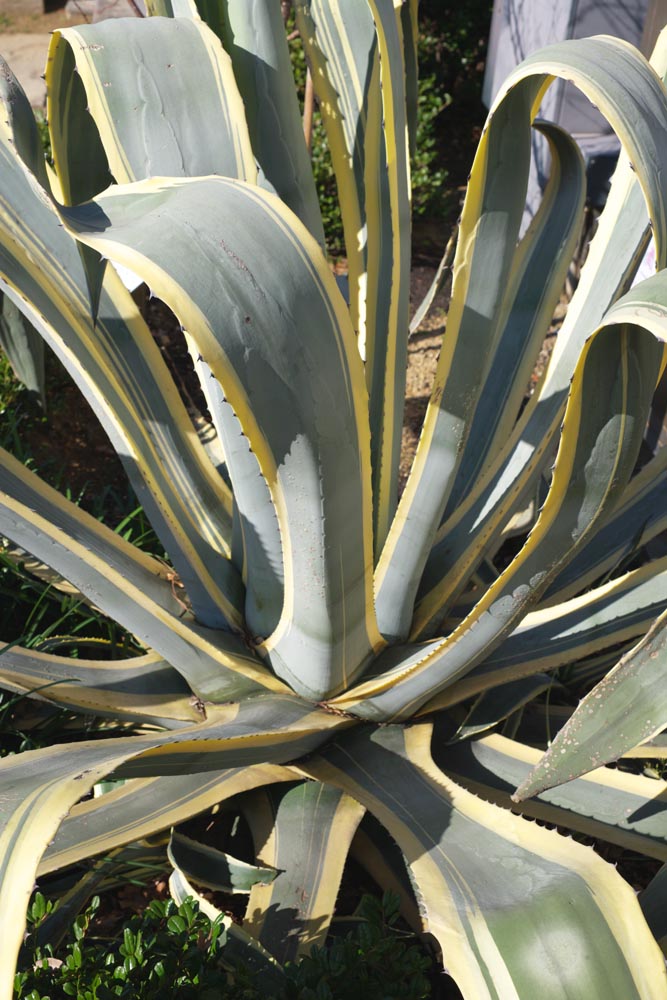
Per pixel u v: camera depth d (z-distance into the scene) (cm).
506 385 267
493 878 207
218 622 249
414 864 211
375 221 233
